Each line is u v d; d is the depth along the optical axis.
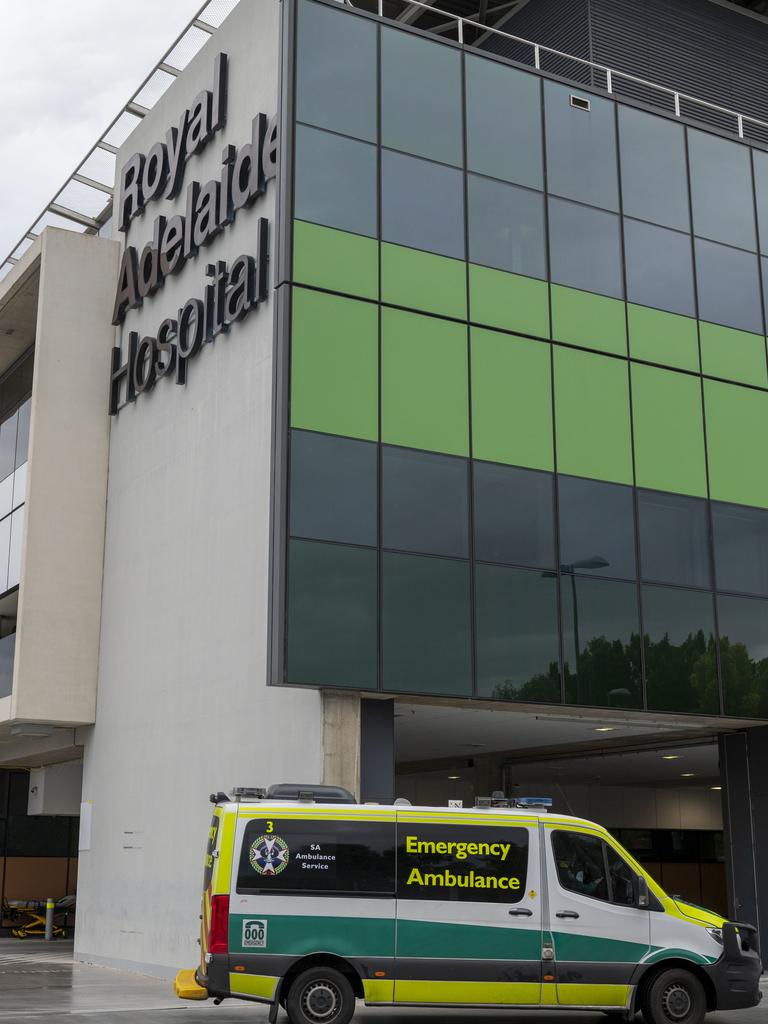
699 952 13.01
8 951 26.19
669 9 25.61
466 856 12.76
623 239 20.48
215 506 19.77
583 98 20.75
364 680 16.44
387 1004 12.29
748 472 20.72
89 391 24.27
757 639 19.95
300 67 18.28
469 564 17.67
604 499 19.12
